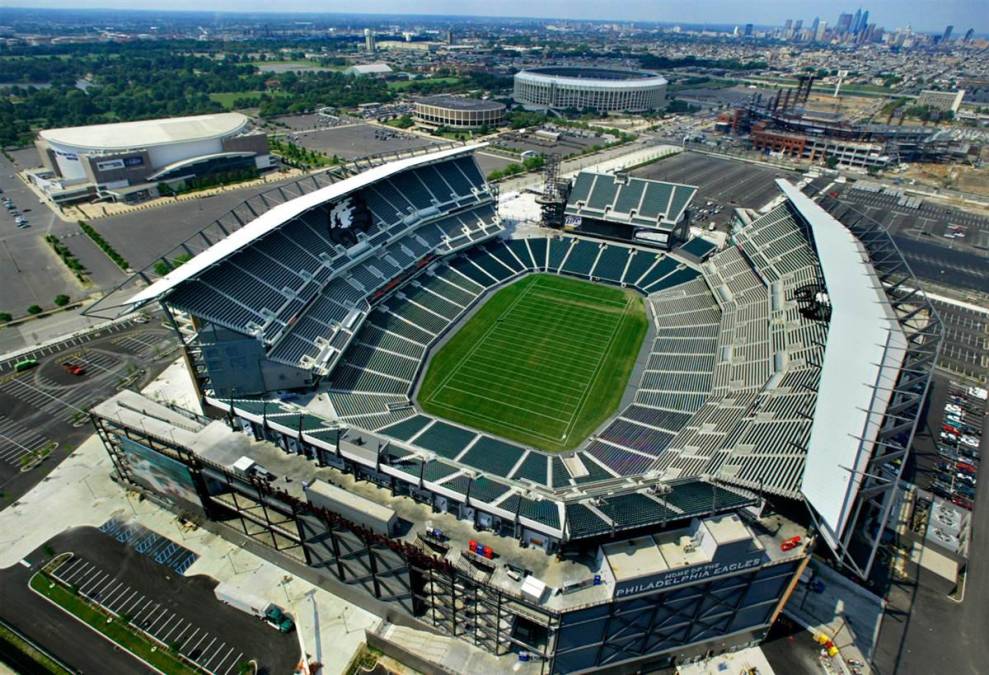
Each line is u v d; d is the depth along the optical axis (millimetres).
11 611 55469
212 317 75125
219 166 193000
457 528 53156
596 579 47281
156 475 65188
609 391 89125
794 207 110375
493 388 89250
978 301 122250
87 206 168500
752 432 66562
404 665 52375
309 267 96750
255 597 56312
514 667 50844
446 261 124250
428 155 128375
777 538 50156
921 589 59219
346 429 64375
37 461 74062
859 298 80625
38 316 107875
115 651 52375
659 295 116812
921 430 81938
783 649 53844
